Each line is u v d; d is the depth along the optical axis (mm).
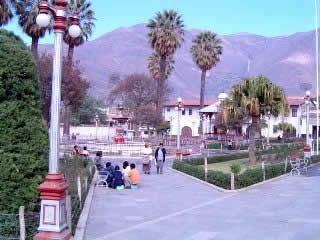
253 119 29781
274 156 33250
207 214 12930
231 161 35188
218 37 61375
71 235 9383
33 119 9906
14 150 9570
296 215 12906
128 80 80312
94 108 89938
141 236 10242
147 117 69875
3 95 9594
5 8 29031
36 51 35594
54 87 8469
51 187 8203
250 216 12703
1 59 9602
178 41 50750
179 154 34375
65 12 8727
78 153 29750
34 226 9117
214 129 72188
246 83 28875
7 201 9359
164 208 13852
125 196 16328
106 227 11117
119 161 35125
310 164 31516
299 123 71250
